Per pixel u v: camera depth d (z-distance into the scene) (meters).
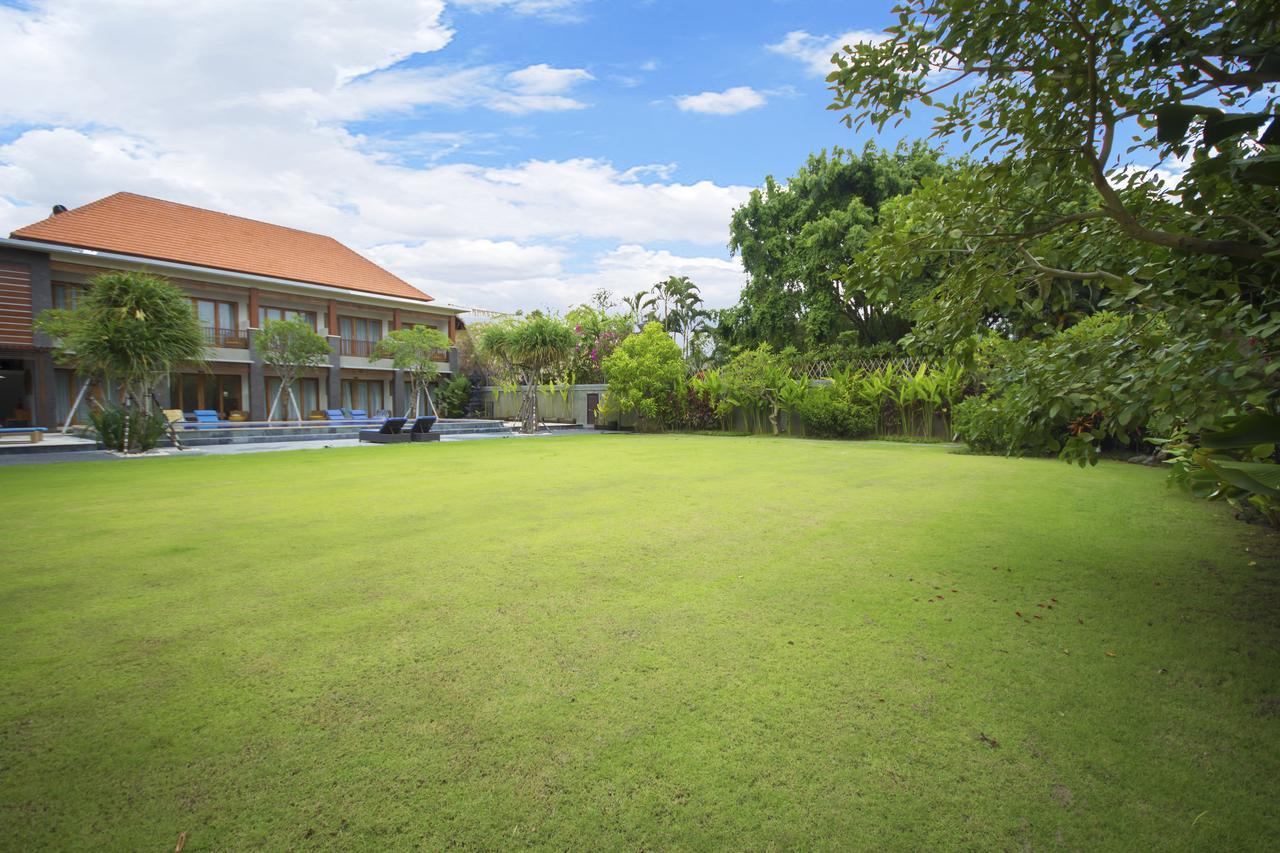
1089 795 1.64
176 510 5.66
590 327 27.70
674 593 3.27
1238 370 2.05
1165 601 3.11
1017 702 2.12
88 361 11.78
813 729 1.96
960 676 2.31
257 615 2.97
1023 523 4.94
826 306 19.88
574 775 1.73
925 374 14.62
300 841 1.48
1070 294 3.23
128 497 6.41
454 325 28.72
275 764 1.79
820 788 1.67
